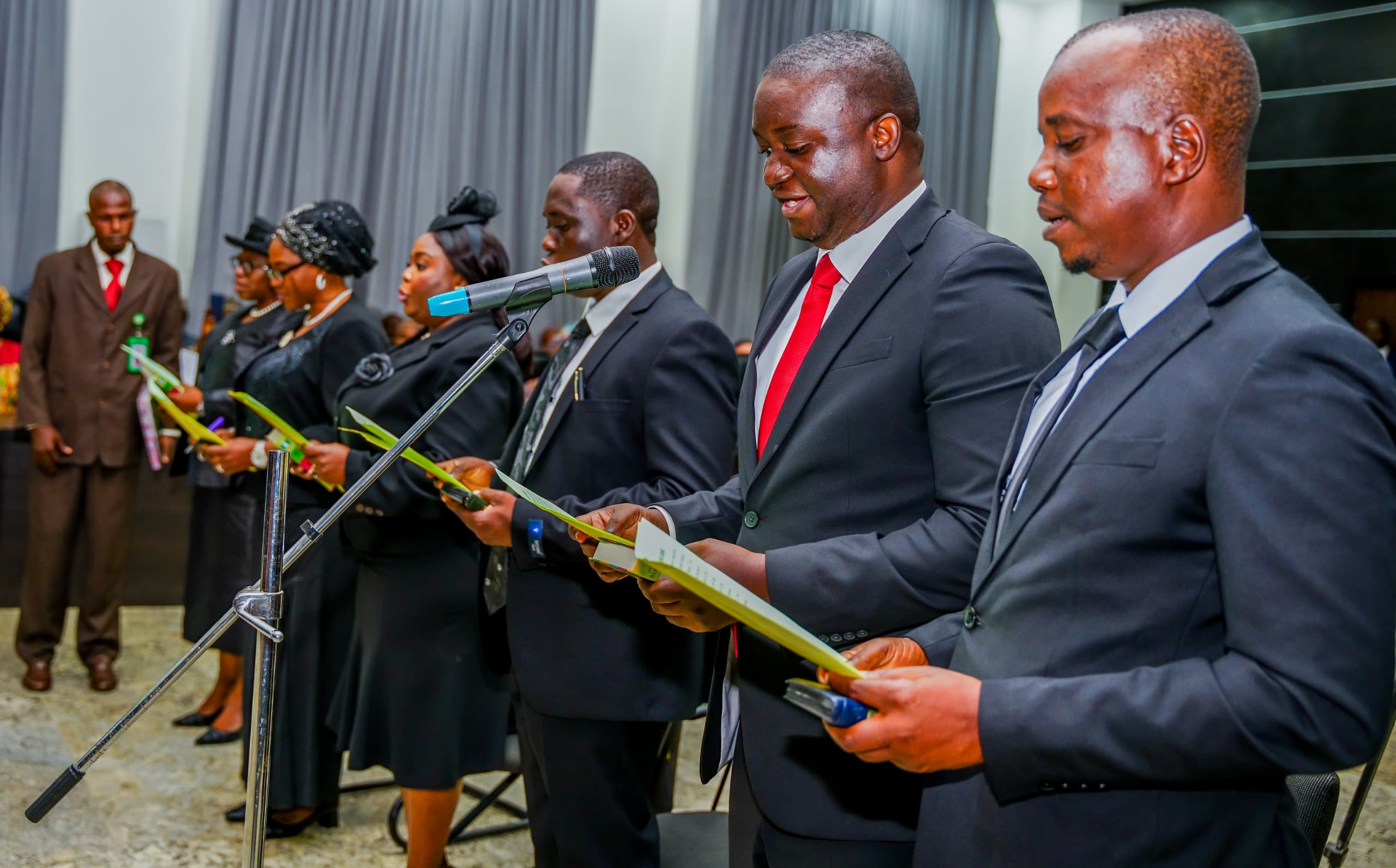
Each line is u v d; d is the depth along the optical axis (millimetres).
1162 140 1002
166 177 5984
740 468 1570
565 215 2016
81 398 3758
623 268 1525
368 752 2344
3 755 3133
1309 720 856
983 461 1278
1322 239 6707
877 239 1440
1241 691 884
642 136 7117
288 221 2826
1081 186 1030
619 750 1931
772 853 1417
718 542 1363
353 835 2824
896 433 1366
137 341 3814
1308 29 6746
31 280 5496
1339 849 1680
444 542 2291
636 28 7023
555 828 1962
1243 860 985
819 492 1397
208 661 4129
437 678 2297
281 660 2660
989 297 1330
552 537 1835
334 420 2584
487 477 1948
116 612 3828
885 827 1348
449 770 2305
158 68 5910
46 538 3727
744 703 1438
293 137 5887
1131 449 988
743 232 6863
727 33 6734
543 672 1917
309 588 2670
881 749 979
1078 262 1064
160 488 4738
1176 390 983
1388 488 887
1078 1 7594
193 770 3150
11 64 5395
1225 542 915
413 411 2295
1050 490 1048
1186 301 1009
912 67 7137
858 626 1317
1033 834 1017
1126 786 981
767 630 961
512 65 6340
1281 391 912
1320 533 873
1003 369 1303
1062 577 1012
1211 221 1017
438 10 6148
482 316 2389
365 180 6078
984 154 7371
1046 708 953
